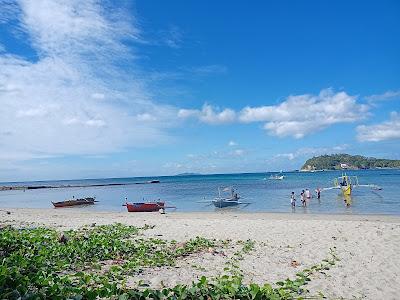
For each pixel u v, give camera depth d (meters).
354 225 17.73
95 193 86.38
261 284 8.72
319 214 26.38
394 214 26.23
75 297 6.36
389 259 11.28
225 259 11.50
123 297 6.58
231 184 98.50
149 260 10.87
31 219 24.34
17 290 6.35
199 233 16.77
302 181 105.94
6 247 11.08
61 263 9.78
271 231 16.89
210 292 6.99
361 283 8.98
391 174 129.38
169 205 41.81
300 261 11.26
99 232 16.55
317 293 8.13
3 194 90.38
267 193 57.22
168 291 7.04
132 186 127.06
